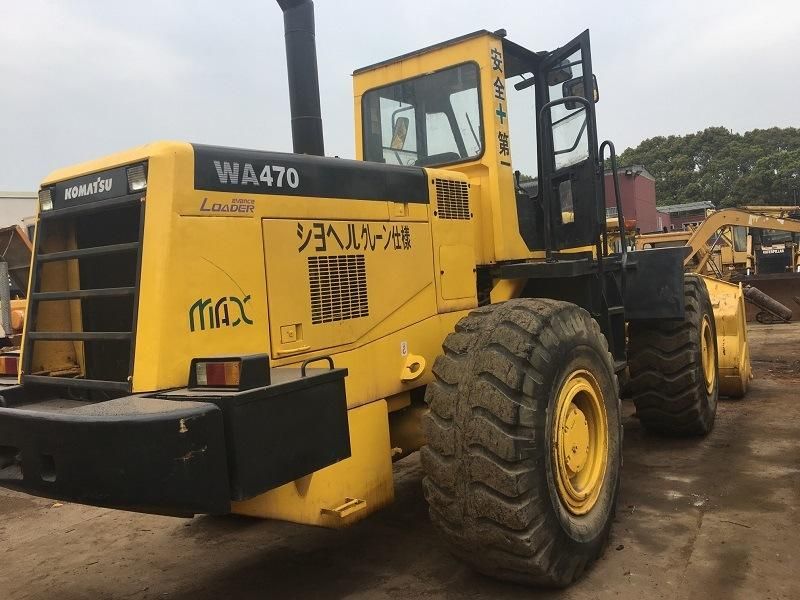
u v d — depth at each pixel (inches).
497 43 151.4
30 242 212.5
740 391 237.3
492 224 149.6
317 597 114.0
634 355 187.9
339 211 113.0
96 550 144.4
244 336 95.8
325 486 102.3
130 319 96.3
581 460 115.3
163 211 87.7
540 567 100.7
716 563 114.6
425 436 108.2
